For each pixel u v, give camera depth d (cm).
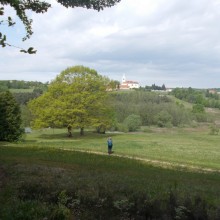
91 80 8062
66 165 2527
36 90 16050
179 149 5694
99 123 8100
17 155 3095
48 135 8738
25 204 927
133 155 4206
